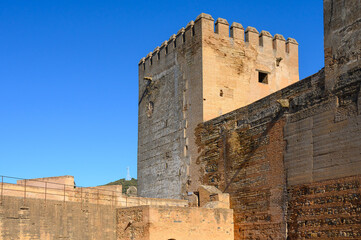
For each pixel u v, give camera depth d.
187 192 32.72
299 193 24.08
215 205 28.12
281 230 24.91
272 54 36.25
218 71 33.53
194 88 33.56
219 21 34.25
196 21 34.22
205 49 33.34
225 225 27.77
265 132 26.89
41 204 25.66
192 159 32.72
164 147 35.94
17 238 24.41
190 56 34.41
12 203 24.58
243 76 34.50
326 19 24.00
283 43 37.03
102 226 27.94
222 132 30.34
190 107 33.69
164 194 35.16
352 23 22.66
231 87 33.81
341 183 21.86
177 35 36.09
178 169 33.97
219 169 30.16
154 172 36.69
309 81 24.56
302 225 23.66
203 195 29.91
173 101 35.62
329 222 22.20
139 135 39.41
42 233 25.36
